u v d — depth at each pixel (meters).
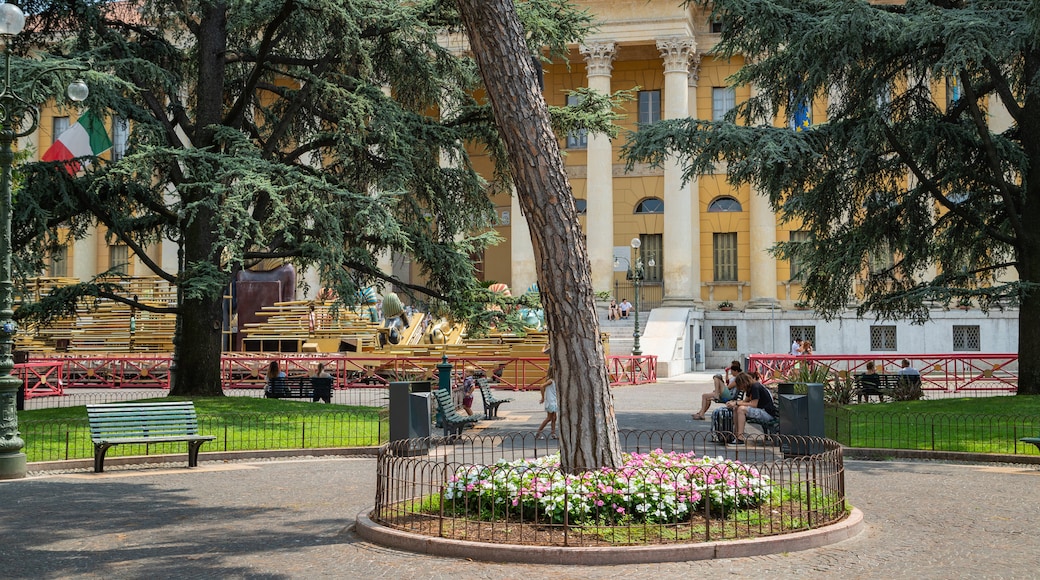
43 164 24.84
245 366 40.47
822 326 52.88
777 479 14.47
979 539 10.62
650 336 48.84
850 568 9.22
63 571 9.27
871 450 18.69
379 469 11.43
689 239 53.22
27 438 19.83
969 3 25.48
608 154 53.72
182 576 9.07
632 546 9.55
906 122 27.86
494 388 38.69
